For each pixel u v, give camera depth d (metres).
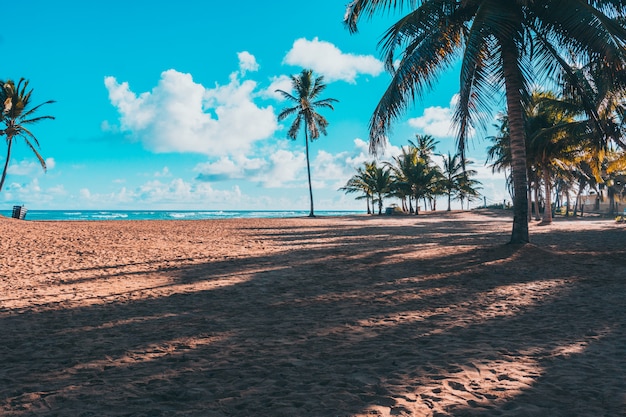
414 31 10.72
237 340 4.41
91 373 3.44
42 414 2.65
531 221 29.81
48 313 5.64
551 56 10.95
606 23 8.82
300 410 2.64
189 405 2.76
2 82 27.05
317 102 40.06
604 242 13.27
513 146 10.87
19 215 27.78
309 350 4.03
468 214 45.94
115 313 5.65
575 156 24.06
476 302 6.13
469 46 9.46
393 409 2.62
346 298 6.55
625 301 5.93
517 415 2.49
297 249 13.08
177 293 6.96
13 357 3.89
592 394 2.80
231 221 30.80
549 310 5.55
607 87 14.10
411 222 30.81
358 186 52.47
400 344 4.18
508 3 10.05
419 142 56.03
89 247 12.96
